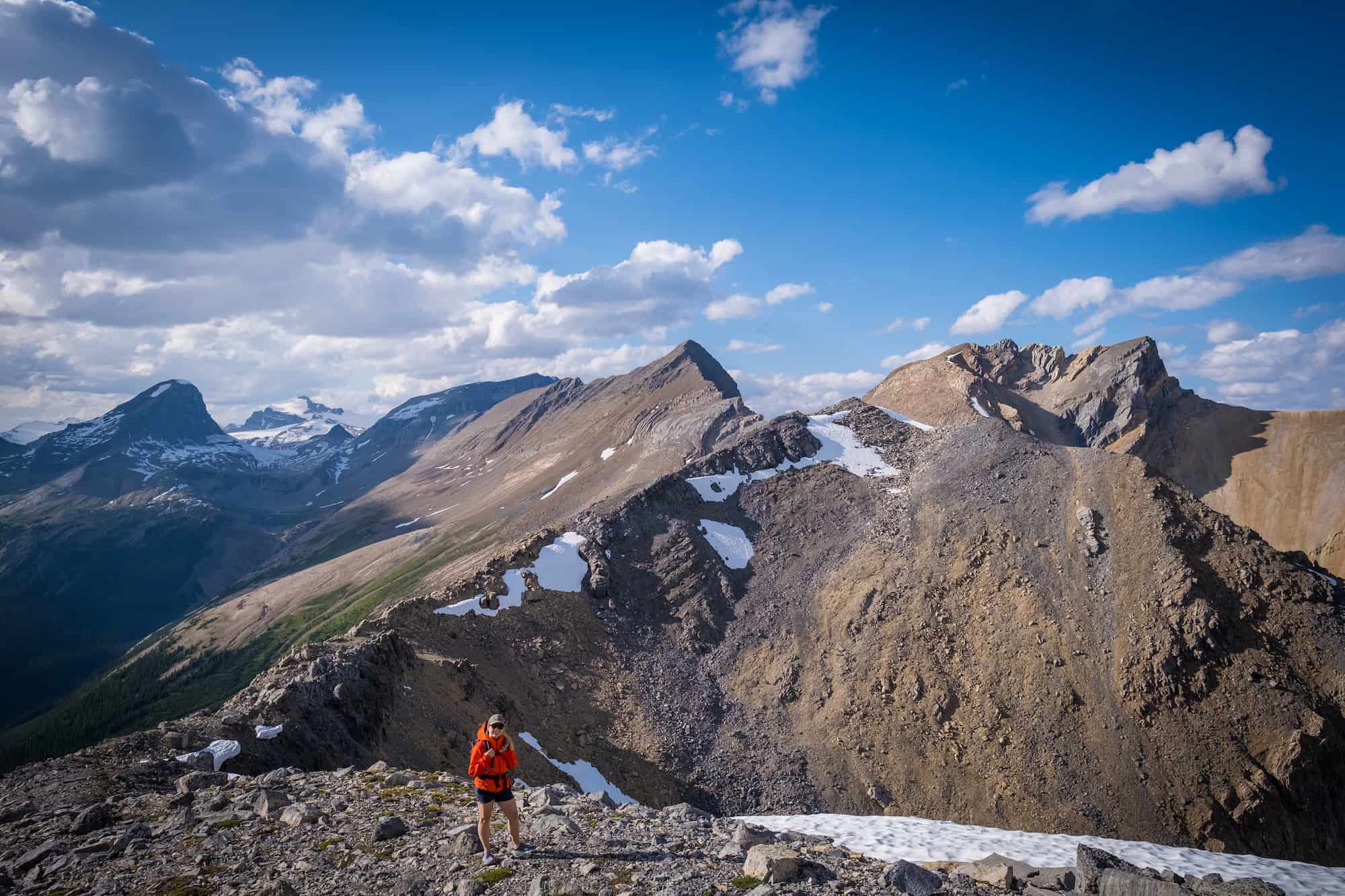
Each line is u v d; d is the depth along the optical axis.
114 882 16.19
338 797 21.95
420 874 15.74
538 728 63.22
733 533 101.25
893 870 15.45
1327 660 73.44
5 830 20.27
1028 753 68.62
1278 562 81.94
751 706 76.19
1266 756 66.62
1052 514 92.56
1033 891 15.60
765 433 121.25
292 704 40.62
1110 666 74.06
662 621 86.19
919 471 109.25
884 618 83.62
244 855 17.38
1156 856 22.52
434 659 60.38
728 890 14.56
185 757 30.34
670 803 63.09
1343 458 195.75
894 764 69.56
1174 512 88.44
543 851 16.83
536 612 79.06
